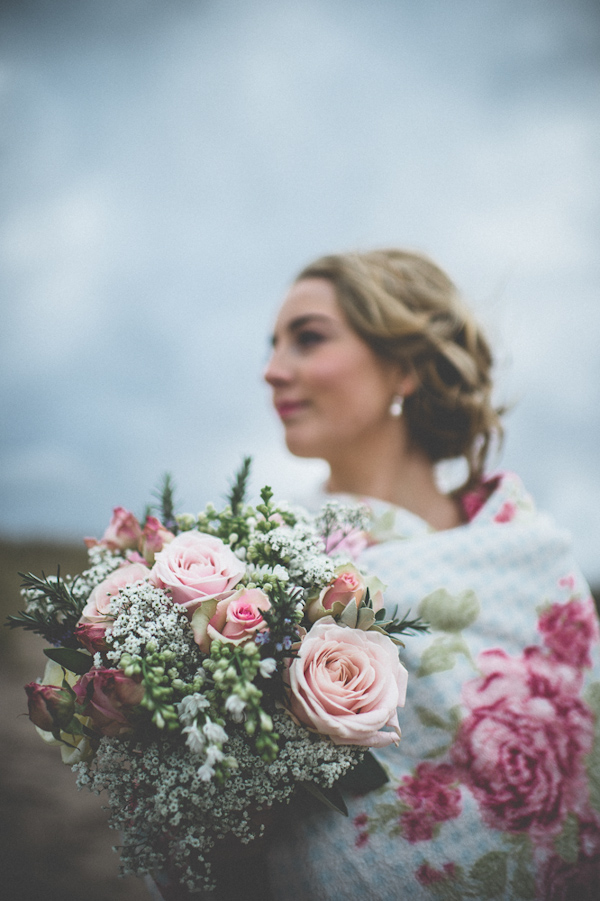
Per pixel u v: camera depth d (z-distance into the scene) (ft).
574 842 3.50
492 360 6.36
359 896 3.33
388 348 5.46
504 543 4.31
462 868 3.37
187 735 2.86
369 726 2.75
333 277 5.65
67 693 2.86
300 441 5.51
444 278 6.13
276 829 3.62
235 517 3.82
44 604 3.49
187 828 2.99
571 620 4.21
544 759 3.66
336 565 3.45
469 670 3.85
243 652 2.76
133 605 2.97
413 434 5.77
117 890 9.25
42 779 12.07
